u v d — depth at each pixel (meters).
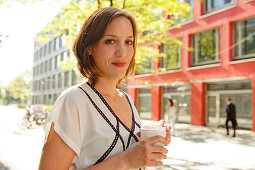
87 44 1.09
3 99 86.56
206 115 15.38
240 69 13.29
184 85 16.86
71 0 7.04
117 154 0.98
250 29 13.23
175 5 7.52
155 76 19.05
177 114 17.28
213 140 9.88
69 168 1.01
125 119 1.19
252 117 12.57
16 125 14.47
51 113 0.97
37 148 7.67
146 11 7.30
